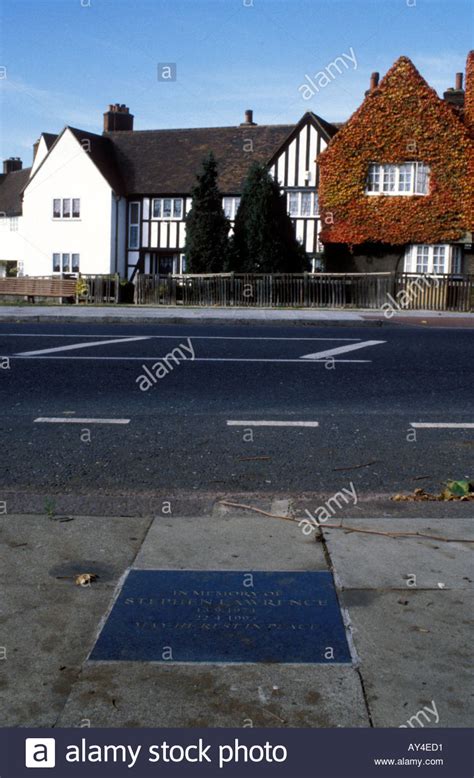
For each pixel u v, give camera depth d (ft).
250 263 94.22
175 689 9.29
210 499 16.20
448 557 13.04
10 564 12.69
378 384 27.30
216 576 12.29
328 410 23.54
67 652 10.07
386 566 12.66
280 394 25.67
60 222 144.25
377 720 8.82
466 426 21.77
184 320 56.39
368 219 97.45
